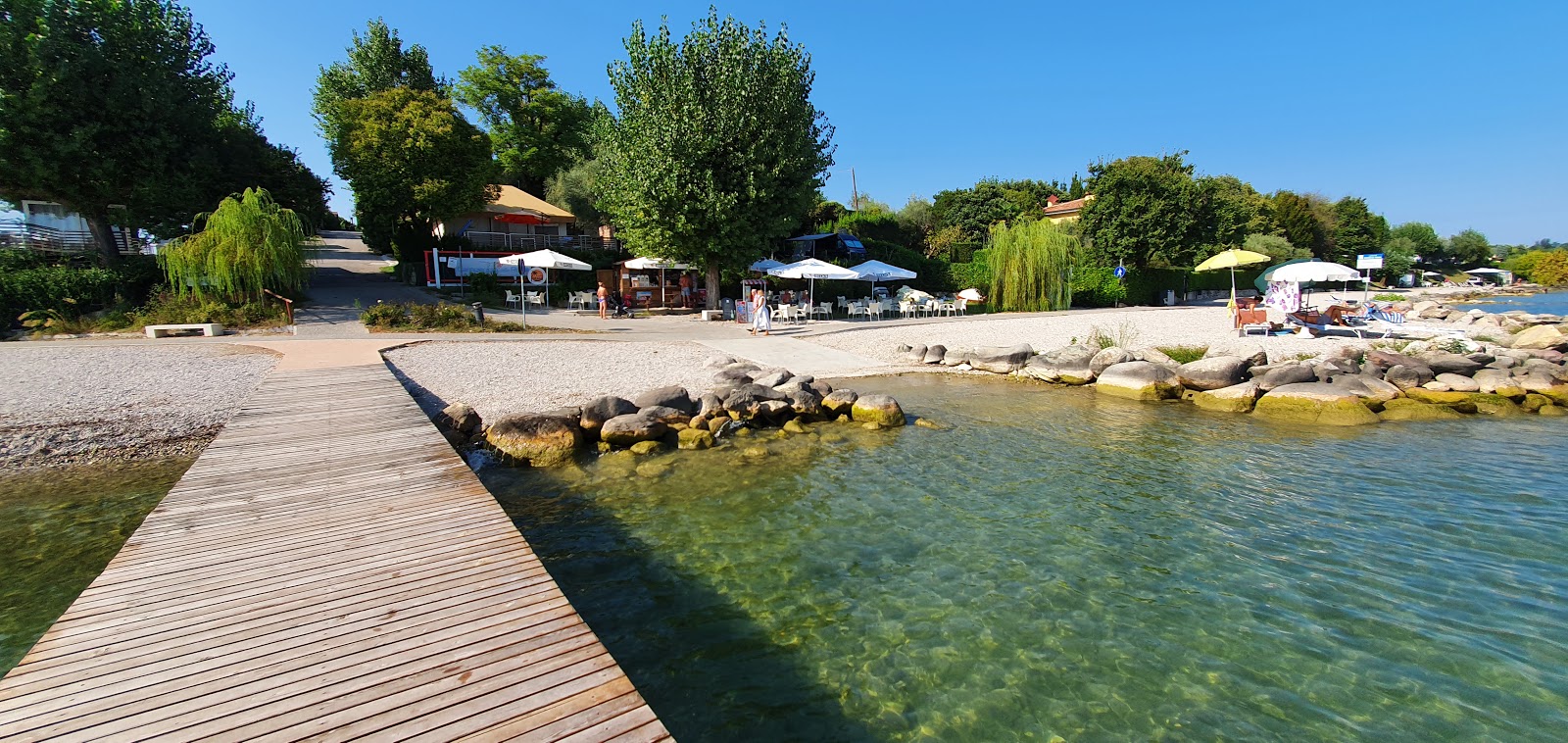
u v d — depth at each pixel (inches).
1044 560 263.6
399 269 1364.4
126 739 120.8
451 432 412.8
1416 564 258.2
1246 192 2576.3
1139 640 207.8
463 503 247.4
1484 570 252.7
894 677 190.2
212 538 213.3
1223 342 802.2
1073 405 552.1
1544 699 179.0
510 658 149.6
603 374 577.0
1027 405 550.6
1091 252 1626.5
